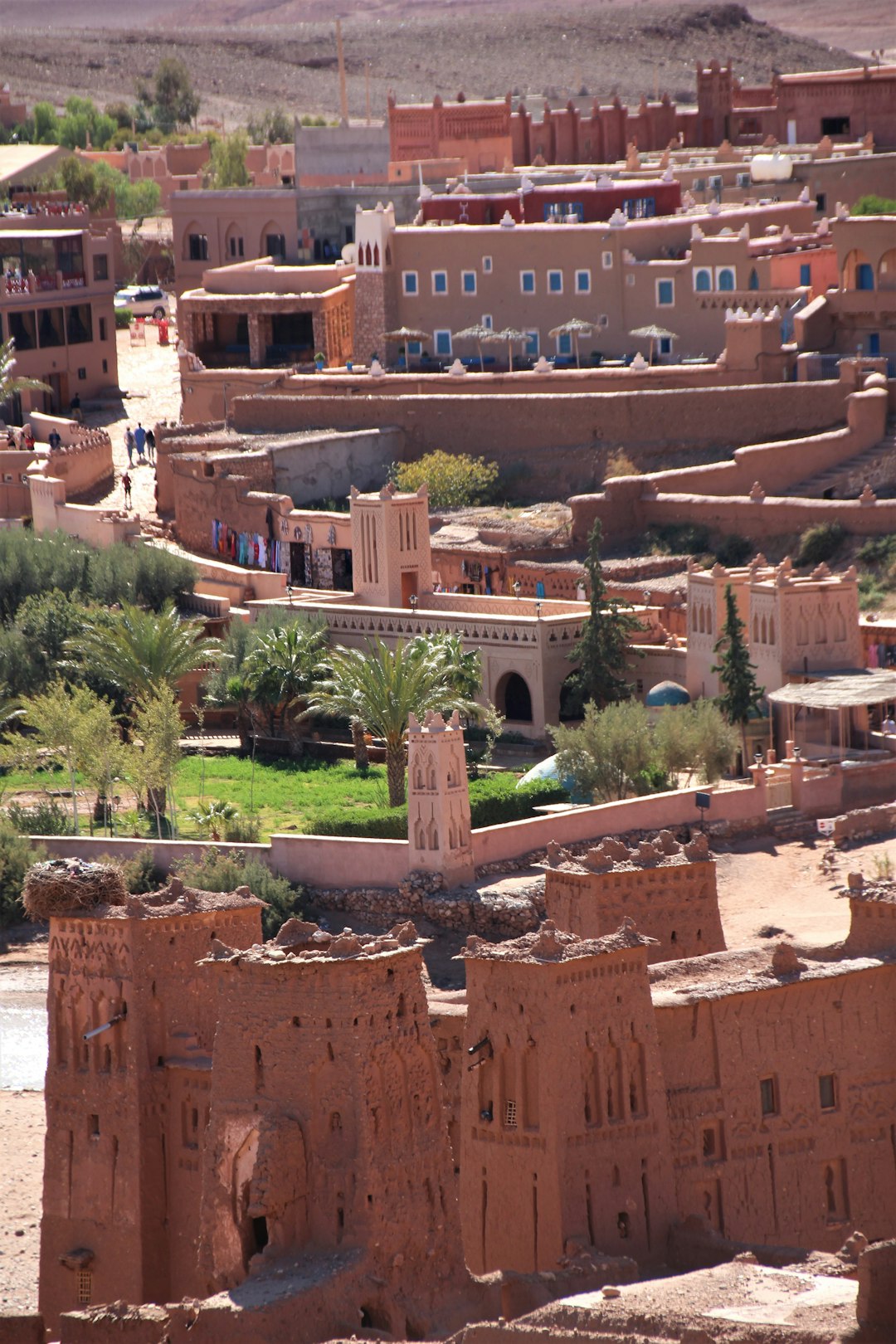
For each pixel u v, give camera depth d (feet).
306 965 220.64
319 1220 219.61
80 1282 261.24
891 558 591.78
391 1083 222.07
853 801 467.11
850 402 655.76
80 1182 261.85
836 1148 258.78
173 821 499.51
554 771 483.10
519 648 537.65
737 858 447.42
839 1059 260.21
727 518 625.00
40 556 630.74
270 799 515.50
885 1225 262.26
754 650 497.87
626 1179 237.86
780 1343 187.52
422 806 443.32
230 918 265.95
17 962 453.17
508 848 450.30
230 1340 210.59
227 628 606.96
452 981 414.82
